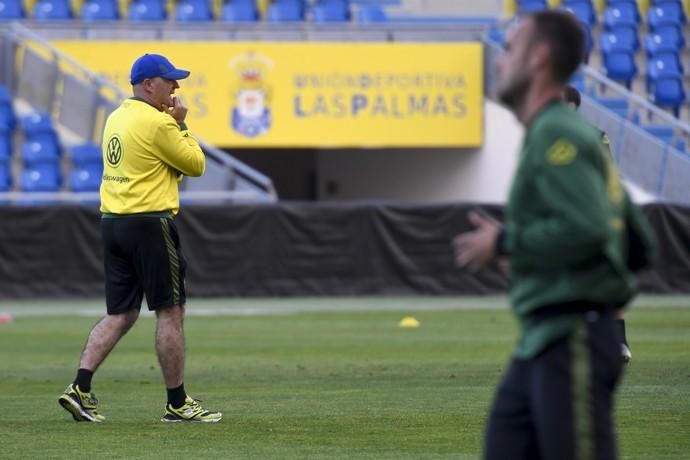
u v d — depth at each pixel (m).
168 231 30.31
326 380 39.97
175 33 93.81
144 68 30.59
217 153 83.50
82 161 87.88
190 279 79.44
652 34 105.31
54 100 90.62
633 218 14.84
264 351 49.94
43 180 87.06
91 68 92.31
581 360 13.95
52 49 89.31
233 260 79.88
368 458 25.84
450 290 81.12
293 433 29.20
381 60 94.50
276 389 37.69
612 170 14.43
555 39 14.23
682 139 97.44
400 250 81.00
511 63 14.47
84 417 31.06
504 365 43.97
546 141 13.80
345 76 94.00
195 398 35.66
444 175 98.38
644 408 32.66
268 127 93.19
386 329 59.31
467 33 96.50
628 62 102.00
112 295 31.09
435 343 52.59
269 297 79.94
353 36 96.06
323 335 56.62
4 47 91.25
